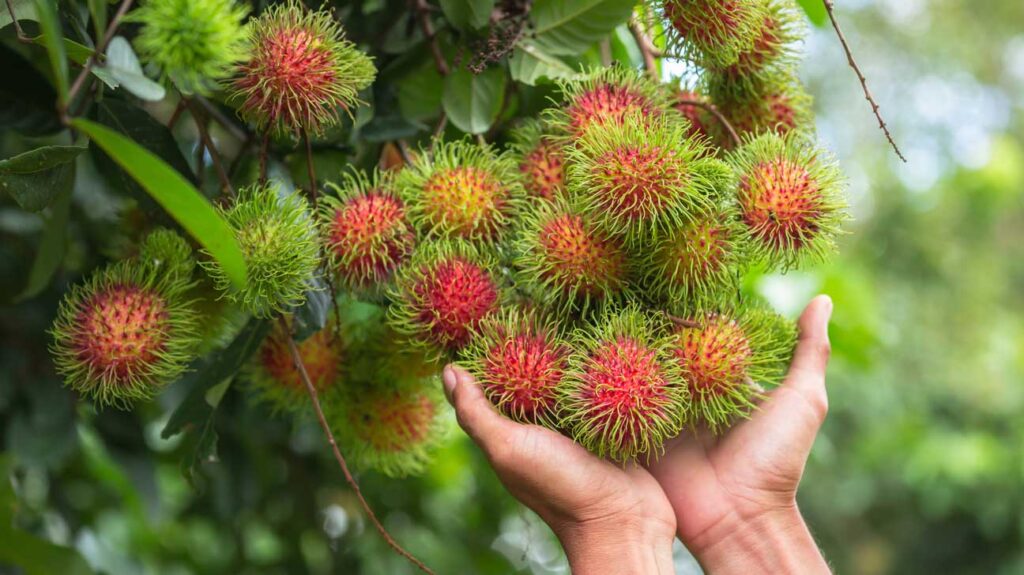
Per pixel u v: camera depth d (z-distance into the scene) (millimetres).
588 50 895
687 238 721
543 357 720
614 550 730
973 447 2711
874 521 3205
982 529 2902
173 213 629
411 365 820
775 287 1258
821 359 843
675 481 820
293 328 774
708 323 739
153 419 1103
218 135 1058
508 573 1457
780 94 805
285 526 1213
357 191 770
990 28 4094
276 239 707
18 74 780
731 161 753
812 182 741
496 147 869
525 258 736
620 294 741
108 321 716
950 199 3469
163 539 1409
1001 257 3664
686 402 734
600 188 713
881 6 4051
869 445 2805
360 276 766
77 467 1139
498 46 816
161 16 618
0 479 957
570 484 720
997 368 3043
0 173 716
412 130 845
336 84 724
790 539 807
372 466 894
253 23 718
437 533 1350
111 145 604
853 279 1565
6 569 960
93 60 628
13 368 949
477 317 741
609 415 702
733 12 746
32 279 878
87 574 956
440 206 755
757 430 822
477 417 715
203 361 931
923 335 3145
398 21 886
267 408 1014
